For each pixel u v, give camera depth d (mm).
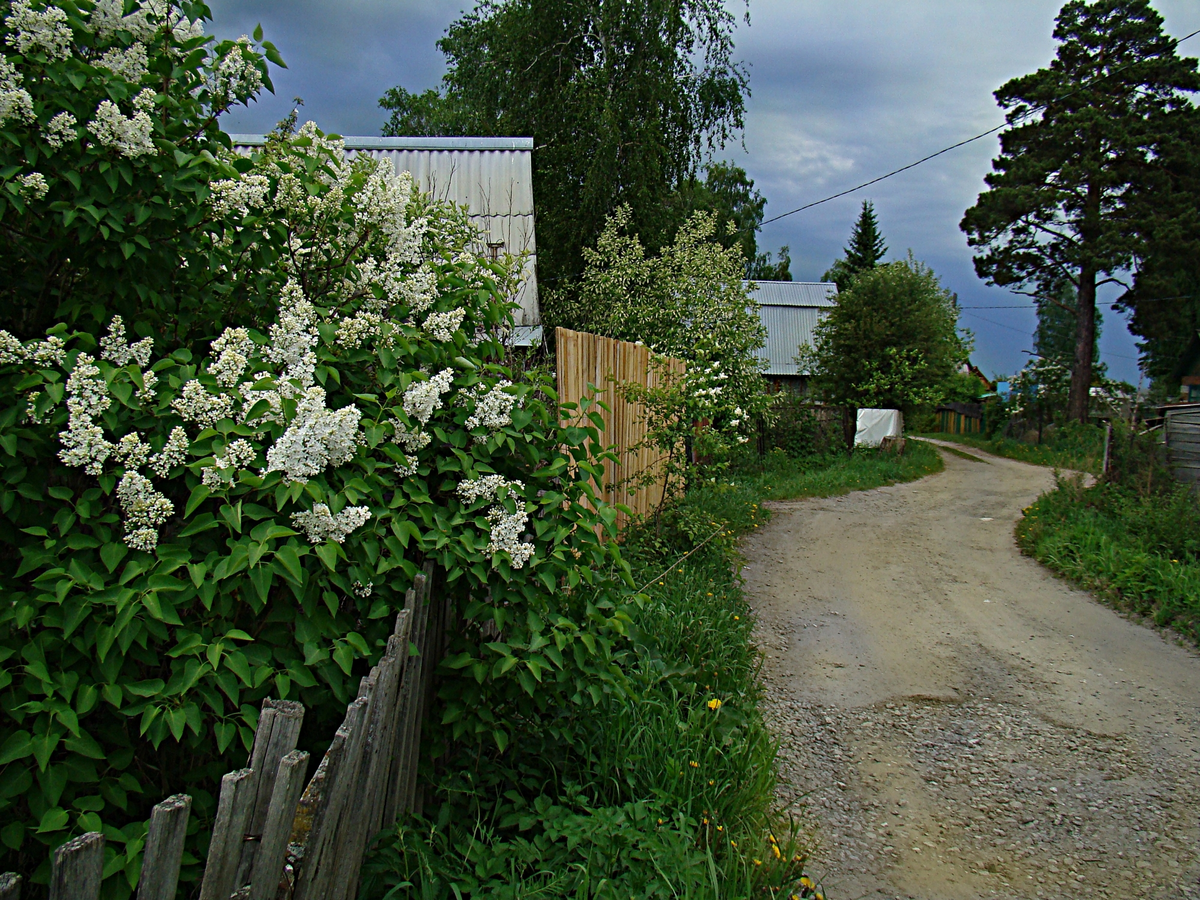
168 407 2383
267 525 2221
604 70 16578
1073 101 25766
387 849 2475
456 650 2936
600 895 2611
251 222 2771
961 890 3262
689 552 6945
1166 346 35188
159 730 1993
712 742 3727
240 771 1648
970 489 15727
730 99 18047
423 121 25781
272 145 3420
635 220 16797
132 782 2115
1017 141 27281
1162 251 24672
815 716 4871
